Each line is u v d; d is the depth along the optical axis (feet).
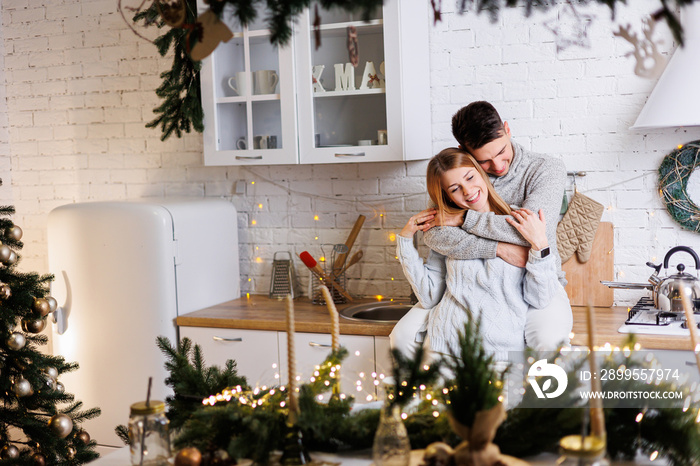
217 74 11.73
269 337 10.85
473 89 11.36
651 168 10.61
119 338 11.62
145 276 11.36
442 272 9.87
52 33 13.92
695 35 9.18
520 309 9.10
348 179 12.30
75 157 14.05
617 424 4.88
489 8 5.53
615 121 10.73
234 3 4.44
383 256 12.17
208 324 11.19
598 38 10.68
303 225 12.69
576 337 9.02
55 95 14.05
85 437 10.64
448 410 4.44
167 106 12.05
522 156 9.72
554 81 10.96
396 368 5.07
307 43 11.02
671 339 8.60
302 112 11.21
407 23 10.71
